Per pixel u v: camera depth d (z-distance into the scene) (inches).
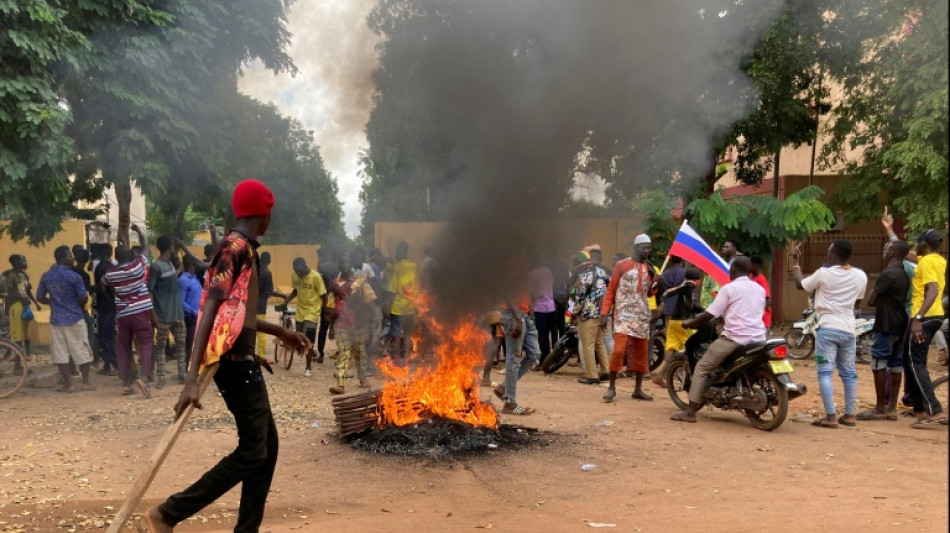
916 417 315.3
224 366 147.0
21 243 668.7
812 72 438.6
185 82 483.2
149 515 144.1
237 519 171.2
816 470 226.4
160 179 489.7
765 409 283.7
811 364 503.8
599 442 259.3
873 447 257.6
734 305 293.4
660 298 418.9
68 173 427.8
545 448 247.8
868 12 399.9
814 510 183.8
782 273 690.8
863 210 627.8
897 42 408.5
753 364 287.9
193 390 138.6
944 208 529.7
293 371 450.9
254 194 151.2
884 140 571.8
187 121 505.0
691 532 165.3
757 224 523.2
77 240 674.8
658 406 338.0
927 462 236.4
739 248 530.9
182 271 415.8
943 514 179.2
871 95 482.3
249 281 148.4
